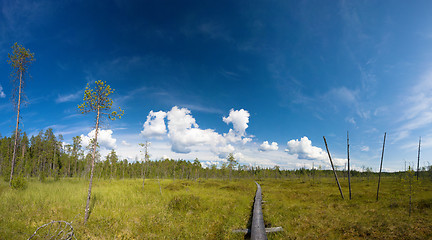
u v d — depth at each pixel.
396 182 49.78
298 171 101.25
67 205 16.59
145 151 31.34
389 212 17.84
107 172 58.56
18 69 22.77
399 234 11.76
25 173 37.53
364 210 18.75
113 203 18.59
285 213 17.23
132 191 27.00
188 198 20.02
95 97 13.88
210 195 26.50
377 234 11.95
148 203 19.72
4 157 52.31
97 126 13.89
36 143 62.56
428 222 14.20
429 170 53.81
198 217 15.16
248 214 17.11
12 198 17.19
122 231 11.52
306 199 25.78
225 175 86.50
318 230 12.84
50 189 22.81
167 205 18.36
